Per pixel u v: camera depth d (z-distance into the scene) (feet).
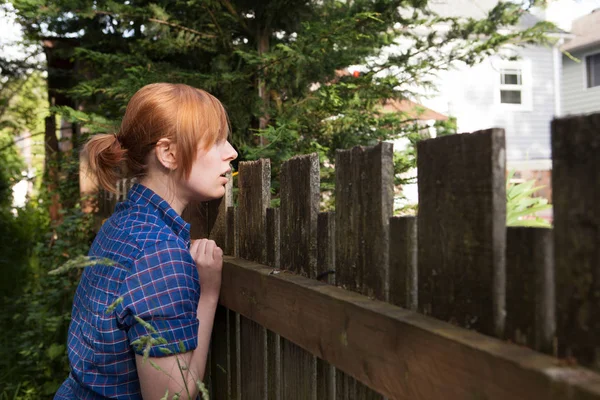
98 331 4.47
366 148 3.92
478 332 2.92
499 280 2.82
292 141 11.71
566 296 2.42
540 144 55.62
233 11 14.28
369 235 3.89
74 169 19.69
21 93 29.14
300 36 12.67
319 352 4.19
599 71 55.36
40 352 13.96
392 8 14.33
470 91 52.85
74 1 14.69
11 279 20.70
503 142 2.84
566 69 58.65
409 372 3.16
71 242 17.93
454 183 3.08
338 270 4.29
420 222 3.35
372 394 4.01
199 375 5.06
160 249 4.47
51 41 23.11
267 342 5.63
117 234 4.66
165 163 4.86
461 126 51.72
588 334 2.32
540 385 2.30
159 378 4.32
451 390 2.83
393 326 3.30
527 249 2.67
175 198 5.05
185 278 4.49
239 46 14.53
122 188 12.24
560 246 2.44
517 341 2.70
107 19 19.02
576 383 2.15
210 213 6.92
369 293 3.89
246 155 11.23
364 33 14.23
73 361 4.71
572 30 57.57
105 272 4.53
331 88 12.77
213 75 13.41
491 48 15.10
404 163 12.22
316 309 4.20
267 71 13.10
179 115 4.80
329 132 13.62
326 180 13.08
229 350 6.53
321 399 4.72
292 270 5.03
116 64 16.28
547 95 55.88
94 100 19.93
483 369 2.62
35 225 29.40
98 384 4.55
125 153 5.01
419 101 16.08
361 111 13.98
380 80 13.84
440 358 2.90
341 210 4.23
